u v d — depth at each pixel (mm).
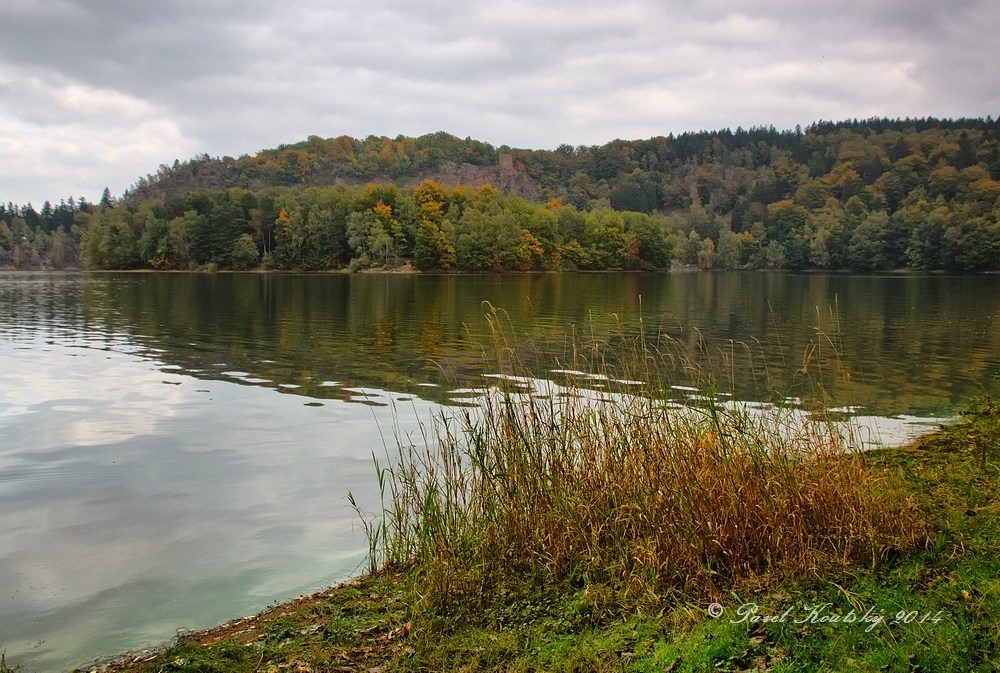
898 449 11031
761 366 20516
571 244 136375
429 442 12266
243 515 9094
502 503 7332
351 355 23281
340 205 133125
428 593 6344
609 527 6930
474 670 5293
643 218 141750
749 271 148500
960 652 4652
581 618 5855
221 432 13234
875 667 4621
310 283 80500
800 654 4875
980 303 49562
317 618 6352
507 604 6250
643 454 7324
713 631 5273
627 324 34000
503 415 7980
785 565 6121
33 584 7207
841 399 15750
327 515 9078
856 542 6332
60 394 16875
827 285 80812
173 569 7547
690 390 16016
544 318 37156
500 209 137500
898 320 36531
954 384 17797
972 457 10047
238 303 47312
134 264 133375
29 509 9328
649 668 4988
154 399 16281
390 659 5570
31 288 66000
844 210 165000
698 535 6406
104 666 5703
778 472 6883
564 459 7582
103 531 8586
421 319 36219
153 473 10812
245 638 6043
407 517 7773
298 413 14781
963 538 6449
